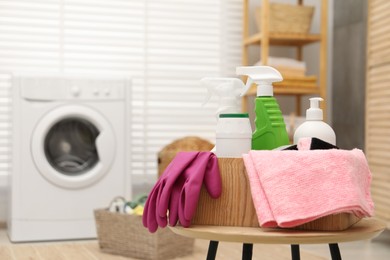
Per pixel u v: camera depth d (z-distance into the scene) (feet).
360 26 11.90
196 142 12.10
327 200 3.42
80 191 11.04
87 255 9.29
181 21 13.92
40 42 12.94
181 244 9.37
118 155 11.26
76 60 13.19
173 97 13.80
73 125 11.19
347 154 3.57
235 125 4.04
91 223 11.11
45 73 10.85
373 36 10.96
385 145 10.43
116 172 11.25
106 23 13.39
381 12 10.63
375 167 10.84
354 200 3.41
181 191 3.70
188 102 13.92
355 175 3.58
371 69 11.02
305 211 3.40
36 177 10.78
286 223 3.39
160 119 13.70
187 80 13.94
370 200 3.87
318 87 12.81
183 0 13.84
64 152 11.20
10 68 12.77
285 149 3.98
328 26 14.19
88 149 11.35
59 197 10.91
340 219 3.58
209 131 14.05
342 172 3.49
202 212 3.79
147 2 13.58
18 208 10.72
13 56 12.76
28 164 10.72
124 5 13.44
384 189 10.48
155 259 8.83
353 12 12.23
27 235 10.75
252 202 3.69
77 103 10.98
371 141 11.00
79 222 11.03
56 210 10.89
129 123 11.35
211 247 4.13
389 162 10.29
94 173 11.05
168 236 9.05
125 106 11.32
